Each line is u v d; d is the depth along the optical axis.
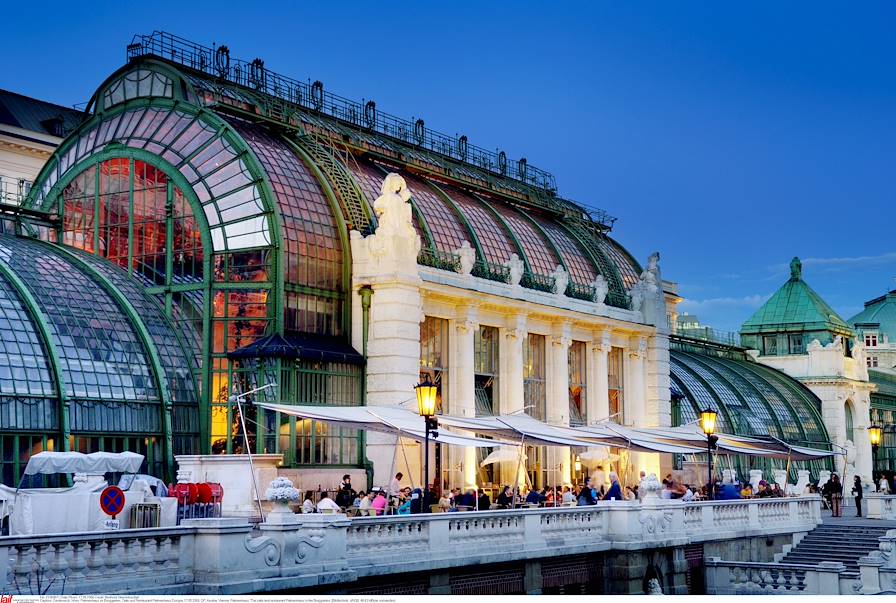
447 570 31.27
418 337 47.34
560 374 57.03
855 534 51.44
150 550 23.36
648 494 40.81
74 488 33.06
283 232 45.16
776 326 100.50
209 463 40.25
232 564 24.34
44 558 21.50
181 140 47.31
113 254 48.22
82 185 49.50
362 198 49.44
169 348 44.47
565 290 58.78
